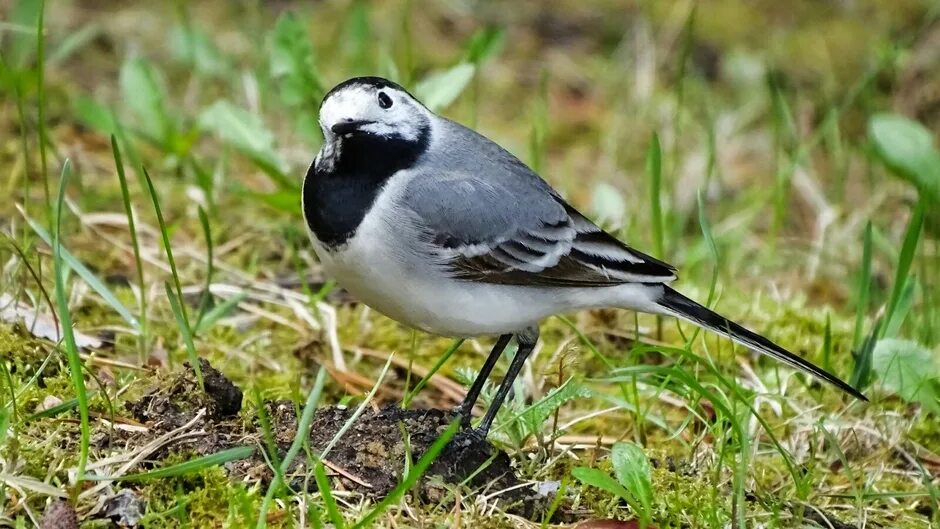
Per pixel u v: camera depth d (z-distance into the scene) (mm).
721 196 15289
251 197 12961
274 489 7461
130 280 12070
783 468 9773
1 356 9195
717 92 18094
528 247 9445
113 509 7715
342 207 9062
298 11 18797
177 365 10461
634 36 19047
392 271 9117
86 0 18328
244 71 16344
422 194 9141
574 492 8773
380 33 18344
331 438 8664
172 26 17828
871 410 10727
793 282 14109
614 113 17453
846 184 16438
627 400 10320
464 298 9320
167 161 14359
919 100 17234
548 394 9172
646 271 9805
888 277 14414
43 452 8094
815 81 18281
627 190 15719
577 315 12273
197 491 7953
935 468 10148
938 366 10953
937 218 13703
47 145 13523
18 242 11320
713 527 8305
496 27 14547
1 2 16406
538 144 15664
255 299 12117
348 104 9062
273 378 10750
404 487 7398
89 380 9516
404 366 11438
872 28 19844
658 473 9125
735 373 11211
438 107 13039
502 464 8852
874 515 9227
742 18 20016
